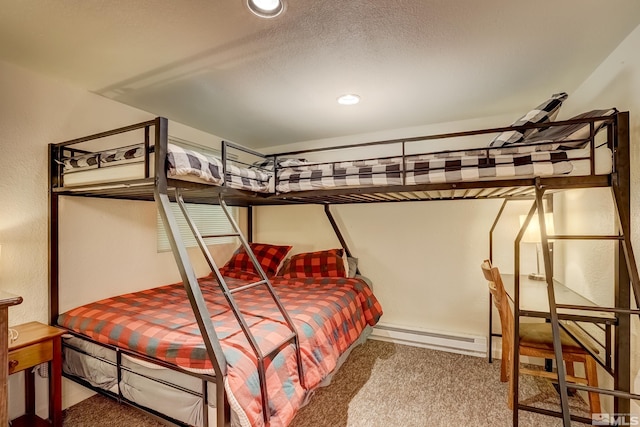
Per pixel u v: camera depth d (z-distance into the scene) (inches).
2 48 69.5
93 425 77.6
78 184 76.9
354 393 91.8
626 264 62.6
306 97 98.5
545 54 73.6
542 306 72.9
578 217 89.7
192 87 90.4
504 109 110.7
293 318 78.9
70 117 88.4
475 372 104.0
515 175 68.0
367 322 114.4
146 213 110.0
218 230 144.7
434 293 129.5
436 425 77.4
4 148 76.0
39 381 80.6
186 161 65.9
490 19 60.5
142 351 64.5
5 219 76.3
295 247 153.9
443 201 128.5
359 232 141.9
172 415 64.1
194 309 56.1
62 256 86.7
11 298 47.8
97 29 62.6
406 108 108.9
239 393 53.0
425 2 55.6
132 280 104.7
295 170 94.9
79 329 77.0
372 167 82.8
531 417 79.7
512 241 117.6
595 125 67.4
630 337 66.2
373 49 71.3
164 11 57.1
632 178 65.4
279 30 63.6
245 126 127.8
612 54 72.8
